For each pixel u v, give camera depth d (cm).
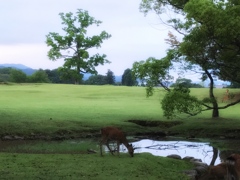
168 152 1712
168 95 2042
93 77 10338
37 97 4078
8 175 972
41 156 1269
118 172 1045
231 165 847
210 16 1747
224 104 3550
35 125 2202
